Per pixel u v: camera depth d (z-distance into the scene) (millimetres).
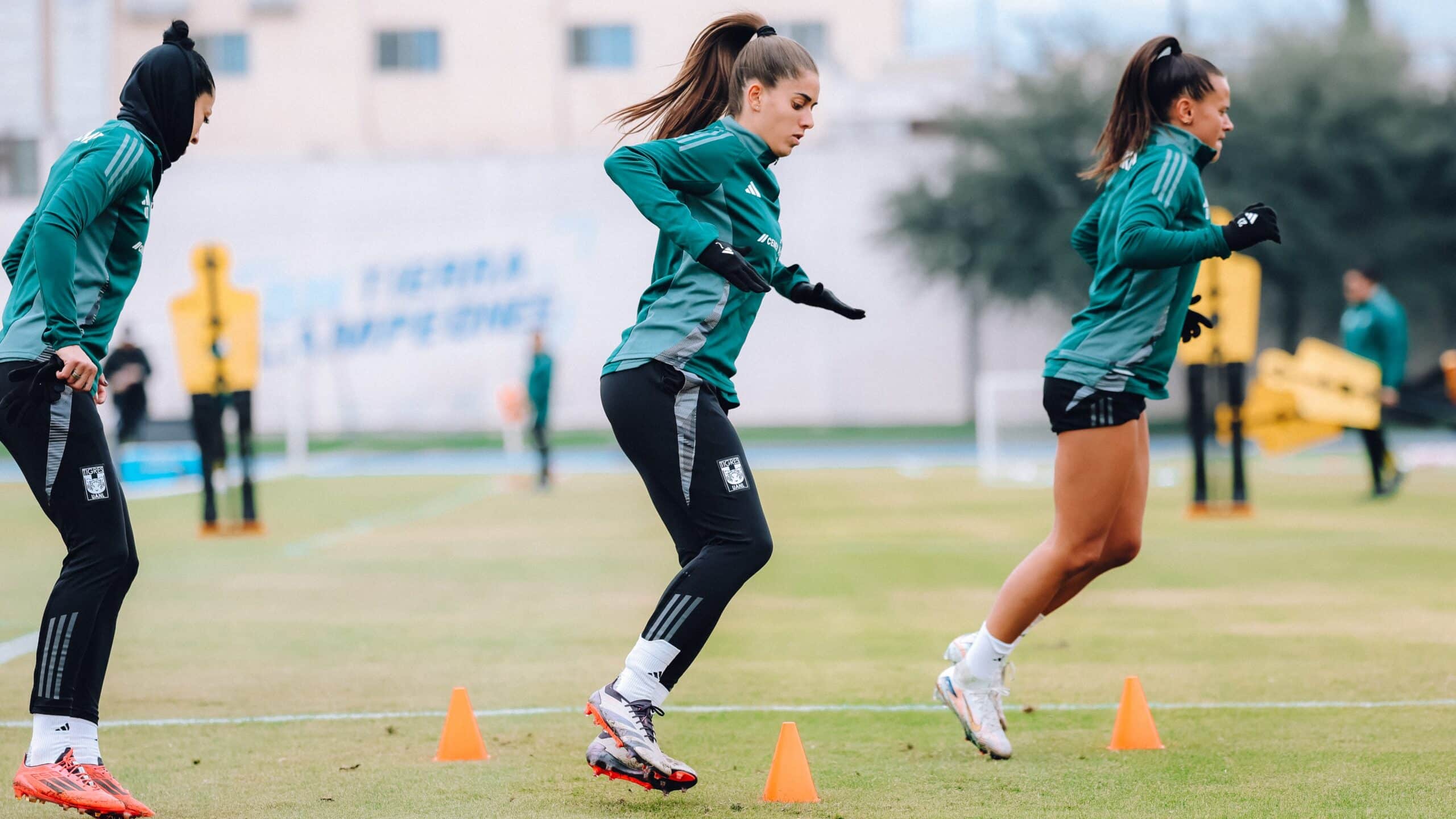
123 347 48125
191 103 9922
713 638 17391
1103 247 11234
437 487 47406
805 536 30109
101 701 13727
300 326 79625
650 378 9672
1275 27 77688
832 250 83312
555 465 60625
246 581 23344
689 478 9680
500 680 14789
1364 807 9516
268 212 79500
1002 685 11406
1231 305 32938
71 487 9375
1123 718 11531
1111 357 10945
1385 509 34375
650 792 10164
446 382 80062
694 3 94188
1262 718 12531
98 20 84625
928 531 30984
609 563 25828
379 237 79812
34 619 19641
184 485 50562
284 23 93312
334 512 37594
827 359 83250
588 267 80812
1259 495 39094
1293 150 72188
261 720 12828
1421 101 74438
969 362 82625
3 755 11609
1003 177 75688
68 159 9258
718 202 9883
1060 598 11609
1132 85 11336
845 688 14258
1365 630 17422
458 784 10414
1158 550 26500
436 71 94375
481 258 80250
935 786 10281
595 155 80500
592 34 94625
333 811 9672
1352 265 72500
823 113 90375
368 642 17312
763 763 11117
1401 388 37719
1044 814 9438
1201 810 9484
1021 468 53844
